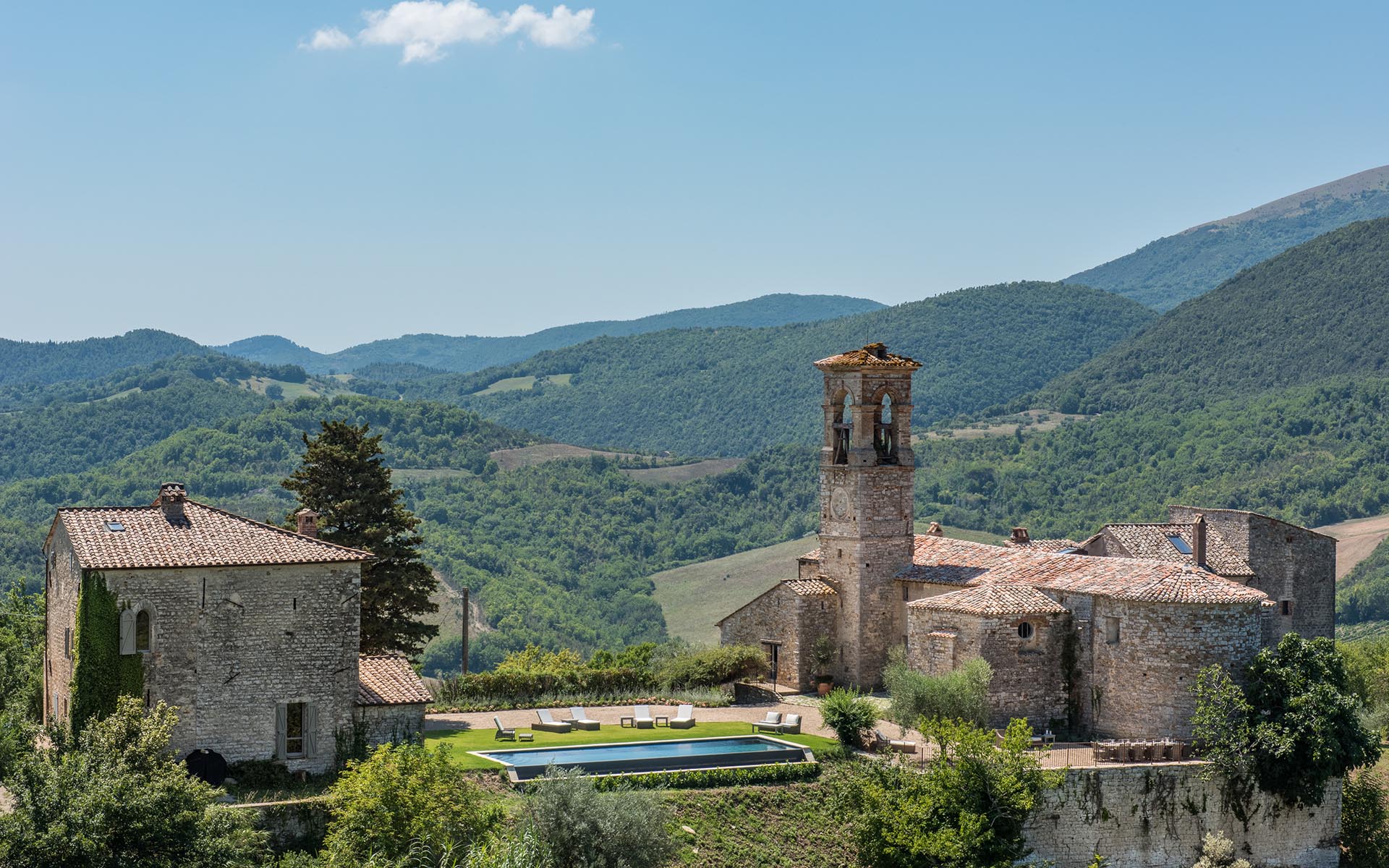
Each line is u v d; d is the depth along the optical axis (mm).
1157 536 89312
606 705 76000
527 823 50875
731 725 69500
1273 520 90500
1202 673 63312
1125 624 66125
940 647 68500
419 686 62688
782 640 80688
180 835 46938
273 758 58688
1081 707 68312
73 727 55906
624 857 51062
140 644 56750
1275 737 61219
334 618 59938
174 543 58531
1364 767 69250
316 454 79750
